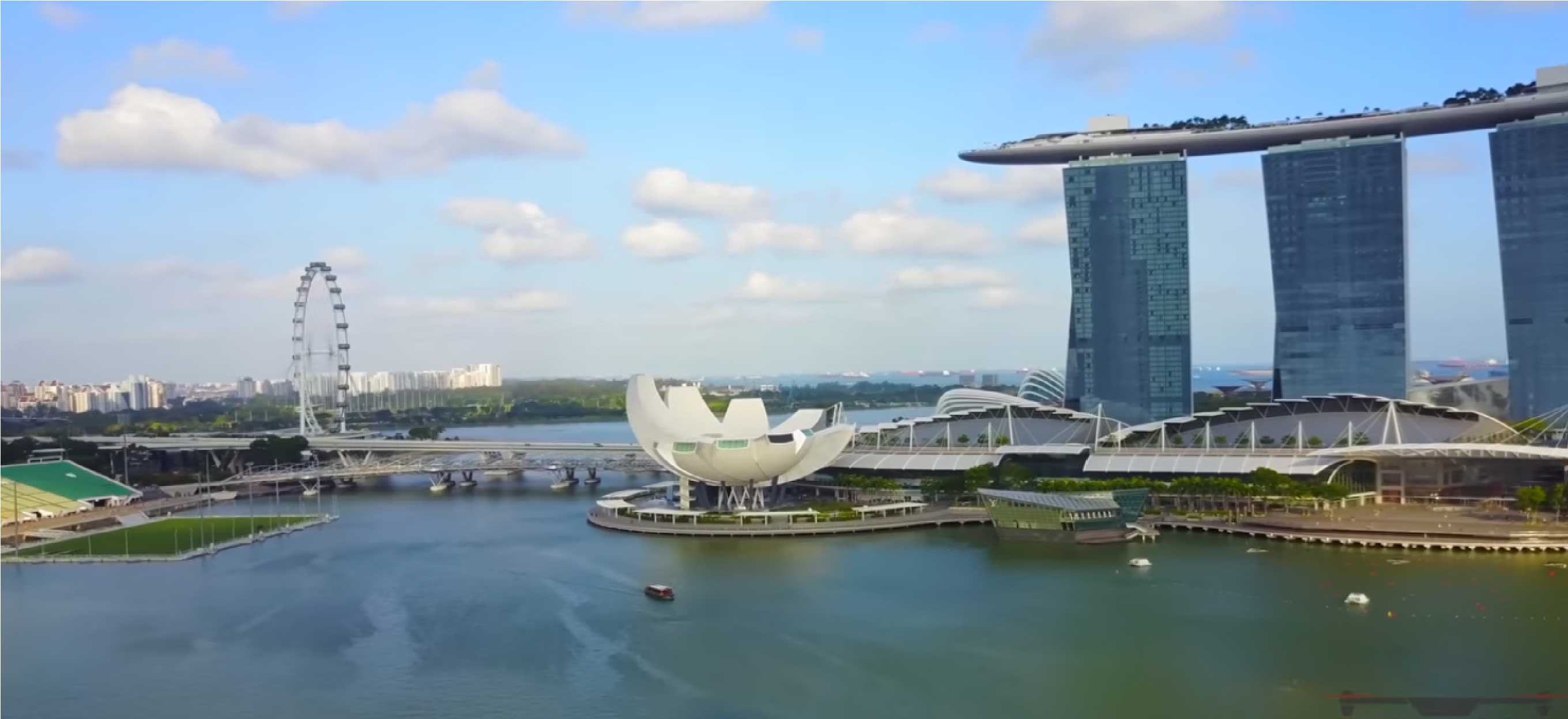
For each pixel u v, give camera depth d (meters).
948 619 181.38
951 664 158.38
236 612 198.12
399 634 180.75
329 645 175.50
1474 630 166.12
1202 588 198.00
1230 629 171.12
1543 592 186.50
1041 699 143.62
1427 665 151.25
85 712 147.62
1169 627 173.12
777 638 173.25
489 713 144.25
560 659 165.62
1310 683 146.25
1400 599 184.75
